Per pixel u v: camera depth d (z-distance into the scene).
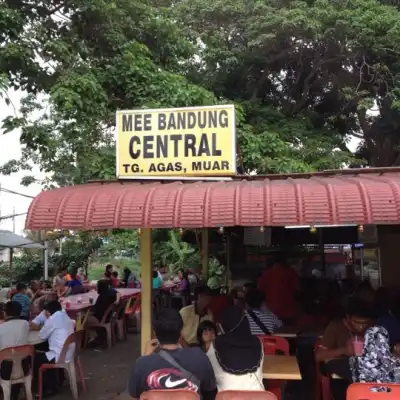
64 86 8.16
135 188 4.61
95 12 9.11
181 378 3.38
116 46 9.52
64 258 23.25
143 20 10.26
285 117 13.66
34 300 10.73
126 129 5.14
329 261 10.90
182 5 13.23
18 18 7.94
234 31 13.16
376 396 3.71
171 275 18.50
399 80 12.55
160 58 10.67
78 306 10.20
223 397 3.56
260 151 11.23
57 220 4.46
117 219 4.31
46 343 6.79
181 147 5.04
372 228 9.11
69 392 6.72
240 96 13.90
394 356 4.34
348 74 13.59
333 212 3.94
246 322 3.99
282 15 11.91
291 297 7.20
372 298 5.97
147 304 5.64
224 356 3.83
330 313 6.20
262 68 14.02
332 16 11.79
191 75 13.27
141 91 9.30
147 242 5.71
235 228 10.31
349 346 4.75
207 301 6.03
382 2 13.51
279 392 4.73
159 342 3.55
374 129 14.31
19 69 8.20
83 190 4.70
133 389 3.45
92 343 10.04
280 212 4.02
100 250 23.98
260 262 10.66
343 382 4.71
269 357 4.88
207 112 5.00
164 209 4.23
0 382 5.79
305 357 6.50
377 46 12.02
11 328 6.21
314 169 11.89
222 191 4.24
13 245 16.69
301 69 13.78
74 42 8.92
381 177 4.68
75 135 9.39
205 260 10.60
